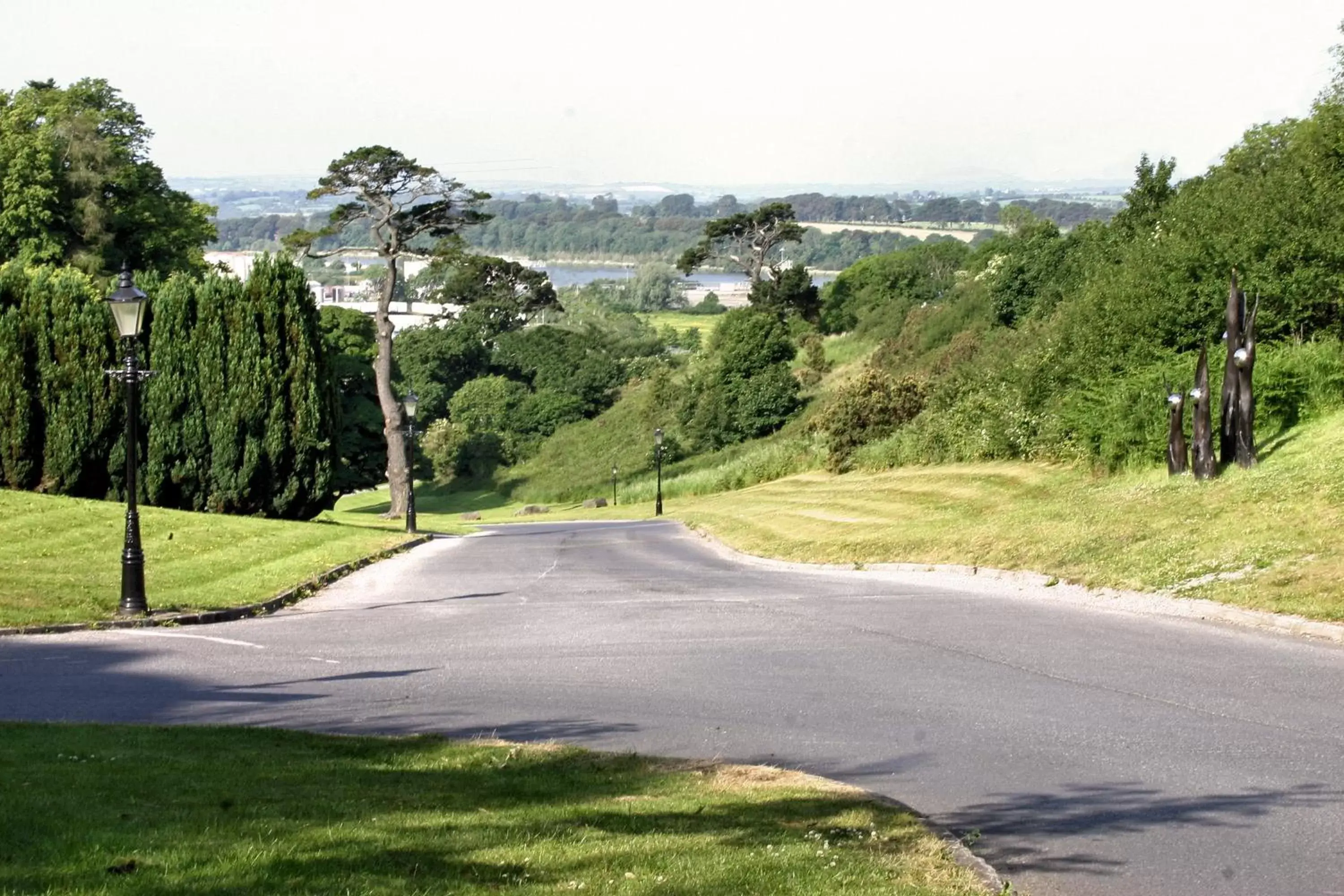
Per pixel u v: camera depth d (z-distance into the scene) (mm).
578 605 19203
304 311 34969
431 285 113125
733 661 13430
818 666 13023
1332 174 28656
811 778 8477
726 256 97375
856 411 49250
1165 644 13328
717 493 58094
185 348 33969
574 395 90250
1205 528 18547
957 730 10039
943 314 69312
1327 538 16219
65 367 32469
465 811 7363
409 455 40469
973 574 20578
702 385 77000
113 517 29172
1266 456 21984
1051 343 36469
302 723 10727
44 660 14250
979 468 36750
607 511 56750
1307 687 10969
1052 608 16516
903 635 14828
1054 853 6969
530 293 88375
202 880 5645
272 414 34438
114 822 6715
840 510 35188
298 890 5566
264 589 21484
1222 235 29891
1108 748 9281
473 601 20500
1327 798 7828
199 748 9062
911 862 6531
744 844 6730
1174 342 29891
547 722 10664
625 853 6461
